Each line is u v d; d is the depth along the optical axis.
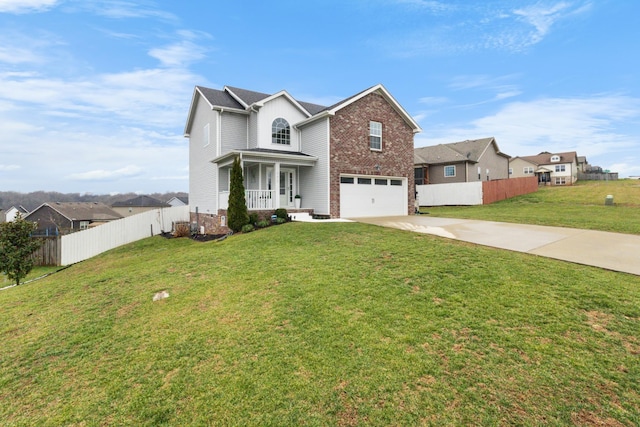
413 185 18.23
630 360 3.46
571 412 2.83
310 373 3.50
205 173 18.06
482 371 3.38
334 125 15.21
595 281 5.46
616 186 29.80
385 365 3.55
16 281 11.60
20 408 3.35
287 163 15.13
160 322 5.05
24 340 4.90
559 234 9.70
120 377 3.72
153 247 14.69
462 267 6.38
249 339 4.26
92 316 5.61
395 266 6.71
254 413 3.00
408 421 2.81
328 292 5.57
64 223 37.66
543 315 4.41
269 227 12.76
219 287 6.34
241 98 17.34
